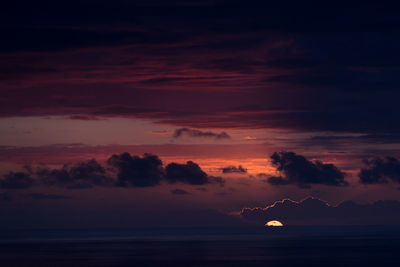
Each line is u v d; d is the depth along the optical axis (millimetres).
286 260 94500
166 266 85562
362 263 89312
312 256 103812
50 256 107625
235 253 113312
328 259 96688
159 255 108375
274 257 101562
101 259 98625
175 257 102562
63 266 85812
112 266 85562
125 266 85500
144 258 100188
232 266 85062
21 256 108500
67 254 113312
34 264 89812
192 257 102250
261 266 85125
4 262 93938
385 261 92562
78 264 89000
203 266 85000
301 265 86438
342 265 86312
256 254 110000
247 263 89875
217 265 86438
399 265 86250
